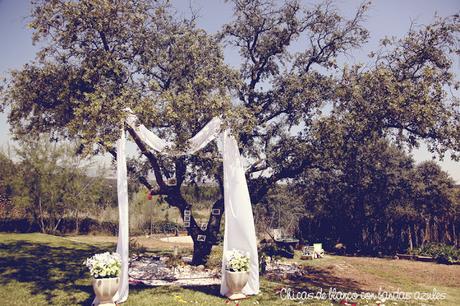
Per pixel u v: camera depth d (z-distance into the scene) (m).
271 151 12.60
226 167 10.08
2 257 13.64
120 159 9.40
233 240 9.77
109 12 9.91
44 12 9.86
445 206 19.08
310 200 20.81
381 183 19.09
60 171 24.55
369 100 9.85
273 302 8.71
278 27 12.88
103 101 9.16
